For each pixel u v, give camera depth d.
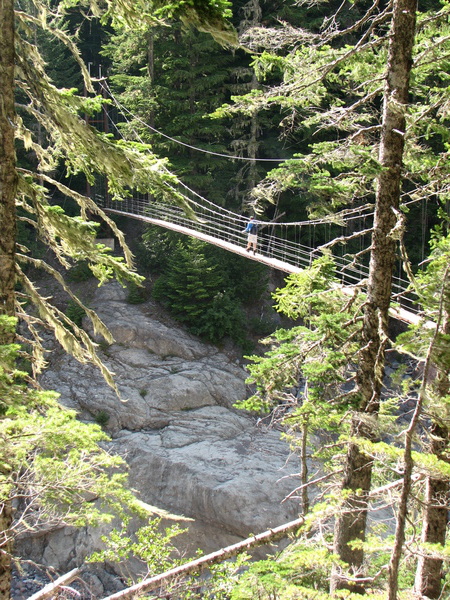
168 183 6.14
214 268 23.83
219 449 18.88
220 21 5.00
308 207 7.57
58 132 6.52
